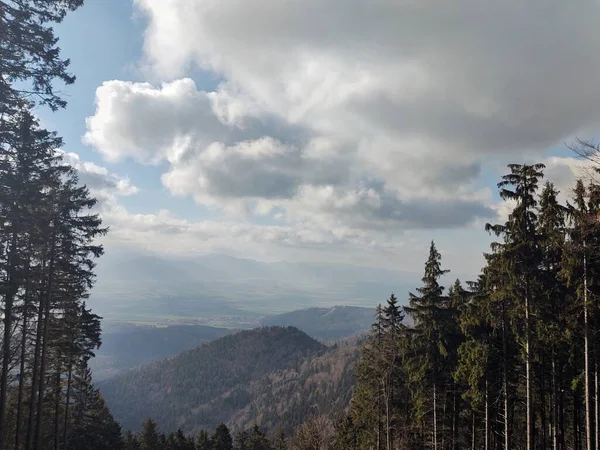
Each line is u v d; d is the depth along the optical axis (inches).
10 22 455.8
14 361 812.0
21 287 689.6
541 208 714.8
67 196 818.8
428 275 973.8
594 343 705.6
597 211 571.8
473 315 824.3
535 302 711.7
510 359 882.8
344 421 1902.1
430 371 976.3
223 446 2871.6
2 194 559.5
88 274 907.4
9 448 1034.7
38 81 490.6
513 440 1042.7
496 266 738.2
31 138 630.5
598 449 677.3
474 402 904.3
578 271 659.4
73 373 1157.1
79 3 486.6
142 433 2508.6
